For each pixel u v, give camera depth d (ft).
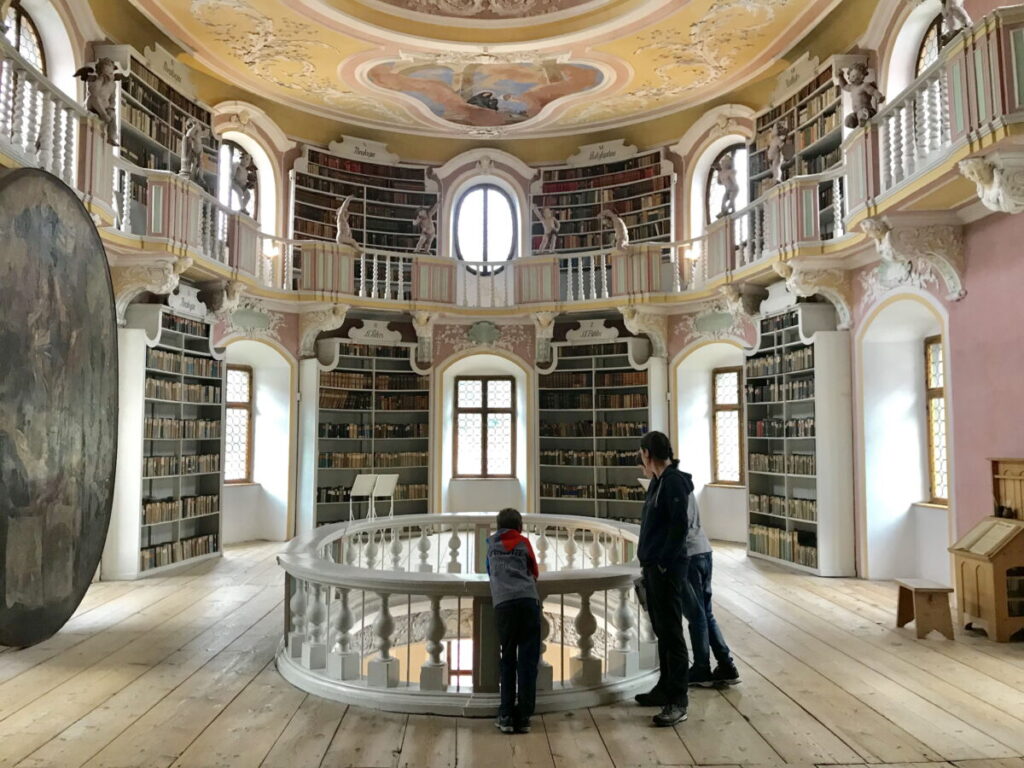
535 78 36.73
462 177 44.47
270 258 38.34
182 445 32.45
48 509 16.78
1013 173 17.12
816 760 11.86
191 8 30.19
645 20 30.89
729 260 33.17
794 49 33.09
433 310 40.11
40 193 16.16
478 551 24.00
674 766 11.61
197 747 12.30
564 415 43.01
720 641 15.52
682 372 39.04
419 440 42.29
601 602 21.72
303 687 15.19
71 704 14.39
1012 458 19.49
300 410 38.29
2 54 17.72
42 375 16.38
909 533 27.48
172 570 29.32
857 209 22.98
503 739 12.61
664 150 41.52
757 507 32.63
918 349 27.76
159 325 28.84
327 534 19.84
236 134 38.06
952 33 18.62
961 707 14.29
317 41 32.89
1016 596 19.17
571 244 43.37
